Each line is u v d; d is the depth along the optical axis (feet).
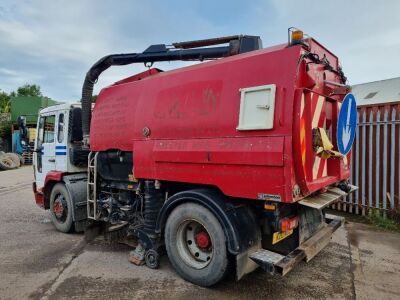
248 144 10.95
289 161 10.07
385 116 21.03
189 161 12.42
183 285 12.85
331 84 12.57
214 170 11.77
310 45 11.41
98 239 18.84
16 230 21.04
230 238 11.43
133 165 14.78
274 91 10.52
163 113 13.64
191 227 13.23
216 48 15.71
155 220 14.32
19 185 42.24
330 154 11.35
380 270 14.08
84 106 18.99
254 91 10.94
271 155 10.34
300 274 13.73
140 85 15.10
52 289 12.61
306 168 10.64
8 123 81.41
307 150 10.67
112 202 17.19
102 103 16.89
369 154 21.97
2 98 135.85
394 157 20.62
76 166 20.25
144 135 14.32
